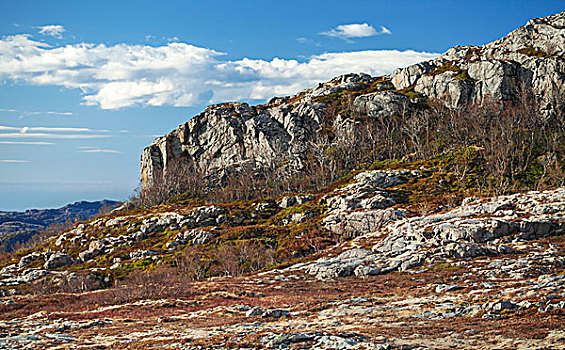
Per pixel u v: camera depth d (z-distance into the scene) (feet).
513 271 193.77
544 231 259.39
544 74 623.36
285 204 486.38
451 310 132.16
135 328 147.54
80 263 429.79
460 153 514.68
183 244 411.75
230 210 480.64
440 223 291.17
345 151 630.33
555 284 143.23
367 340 103.30
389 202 410.31
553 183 421.18
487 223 268.62
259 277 265.34
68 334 140.77
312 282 238.27
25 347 121.19
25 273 381.81
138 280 284.61
